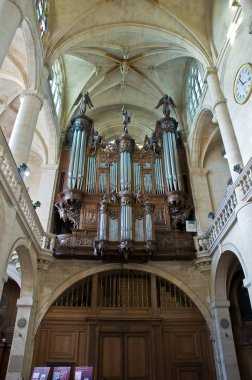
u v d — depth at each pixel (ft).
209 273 51.70
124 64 67.77
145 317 49.78
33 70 47.32
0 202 31.19
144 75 71.51
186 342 48.42
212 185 63.36
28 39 44.65
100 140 67.46
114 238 48.88
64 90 72.18
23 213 37.88
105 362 45.98
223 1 51.90
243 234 35.63
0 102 63.57
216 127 63.77
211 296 50.06
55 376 39.63
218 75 51.67
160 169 62.34
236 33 46.73
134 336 48.29
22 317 45.52
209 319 49.14
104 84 73.20
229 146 44.11
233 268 52.19
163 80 71.92
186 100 71.92
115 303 51.80
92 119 72.74
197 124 63.87
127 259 50.24
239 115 44.01
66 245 50.88
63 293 50.88
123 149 63.57
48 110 59.41
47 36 53.11
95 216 55.11
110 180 60.39
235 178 40.63
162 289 53.11
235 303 52.60
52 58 52.31
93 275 52.70
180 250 51.88
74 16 55.16
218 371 45.50
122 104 79.25
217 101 48.67
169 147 63.67
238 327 50.72
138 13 57.77
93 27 57.67
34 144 69.26
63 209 56.85
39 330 47.70
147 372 45.50
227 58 49.21
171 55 65.82
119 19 58.34
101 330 48.32
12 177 35.09
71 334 48.03
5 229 32.50
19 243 38.70
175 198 56.44
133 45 64.80
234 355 44.50
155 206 57.26
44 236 51.31
